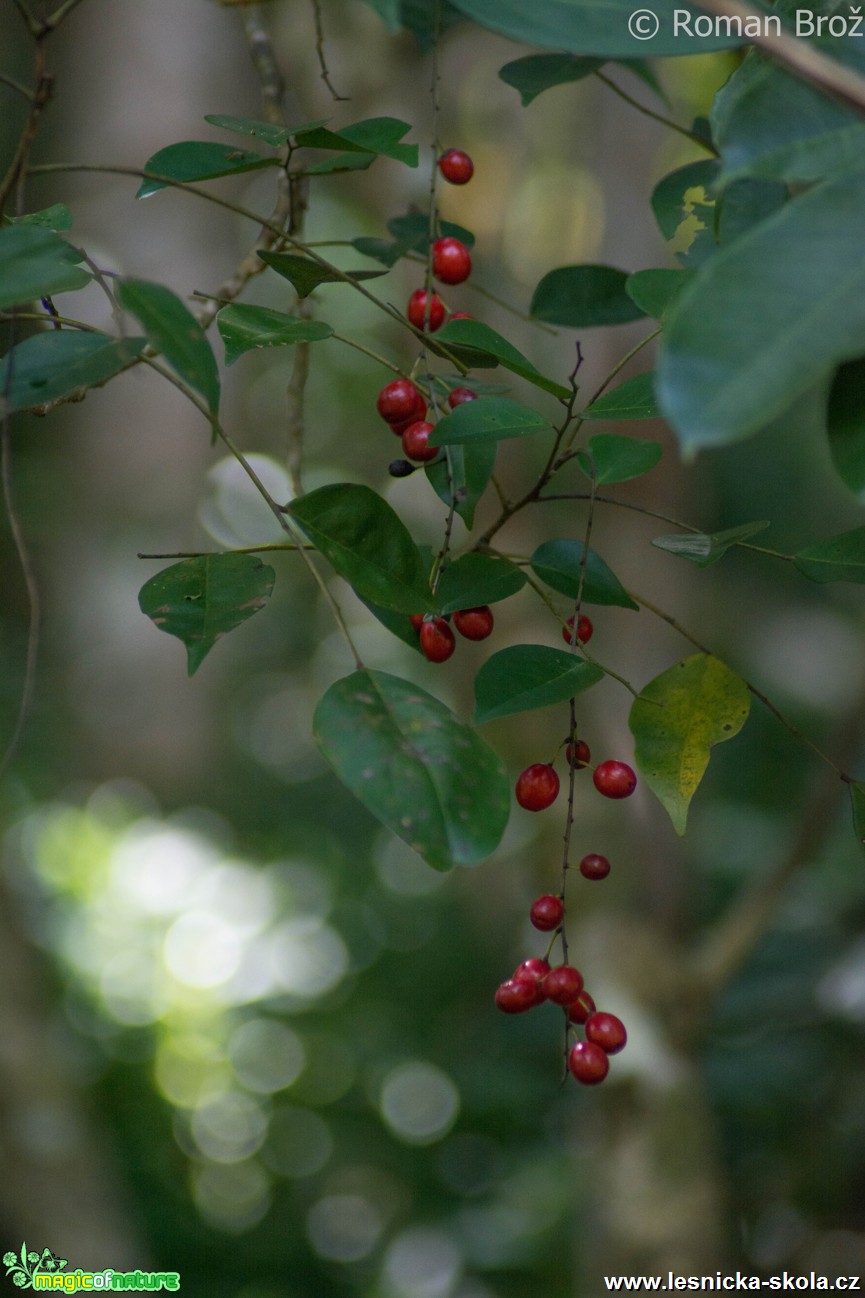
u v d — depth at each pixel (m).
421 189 1.70
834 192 0.92
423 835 0.98
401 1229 2.41
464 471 1.08
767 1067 1.93
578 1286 1.75
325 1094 2.73
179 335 0.98
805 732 2.77
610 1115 1.65
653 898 1.77
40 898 2.86
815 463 3.08
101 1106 2.56
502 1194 2.28
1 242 1.00
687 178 1.16
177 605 1.05
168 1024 2.77
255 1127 2.66
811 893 2.09
